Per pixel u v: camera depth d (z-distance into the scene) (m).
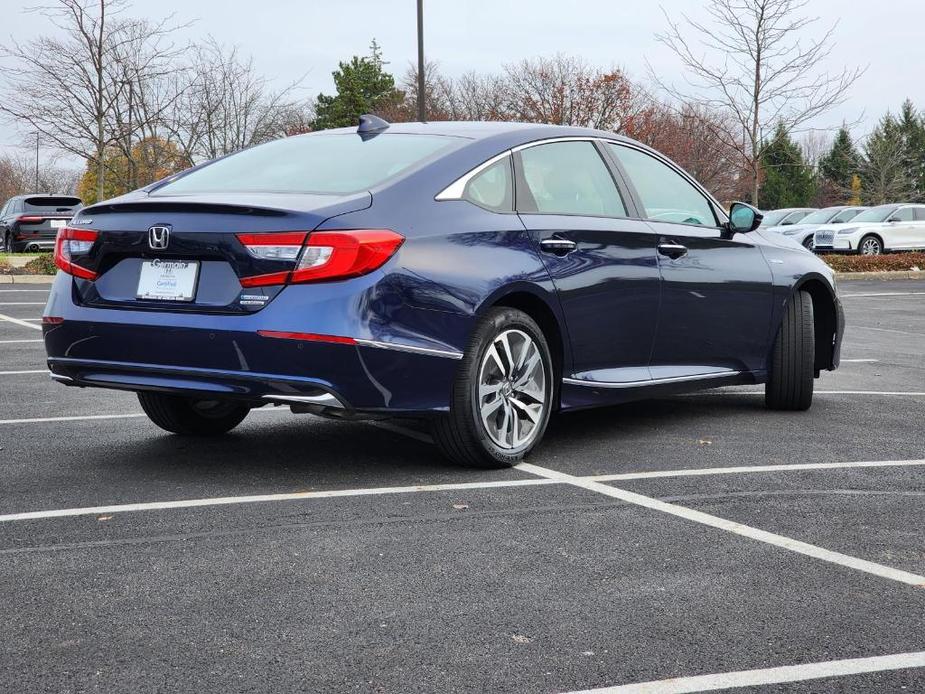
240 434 5.56
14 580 3.22
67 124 22.23
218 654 2.67
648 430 5.73
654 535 3.73
